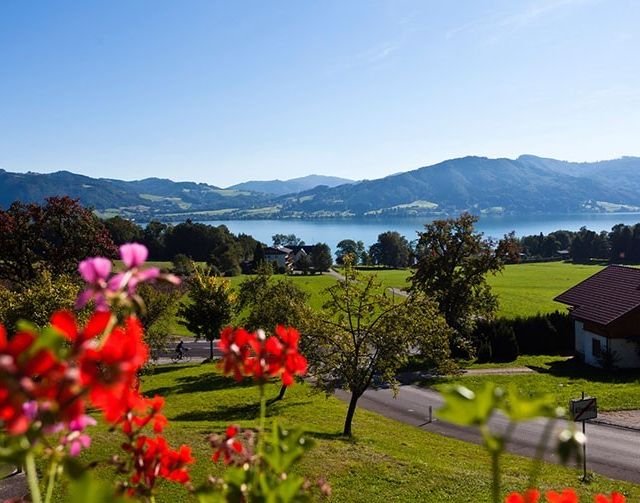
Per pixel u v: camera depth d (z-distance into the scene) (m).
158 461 1.95
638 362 32.34
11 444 1.12
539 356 37.84
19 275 39.41
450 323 37.25
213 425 17.88
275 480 1.72
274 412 23.06
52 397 1.07
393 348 18.83
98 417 14.64
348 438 18.16
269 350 1.94
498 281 80.56
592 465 16.33
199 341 47.69
